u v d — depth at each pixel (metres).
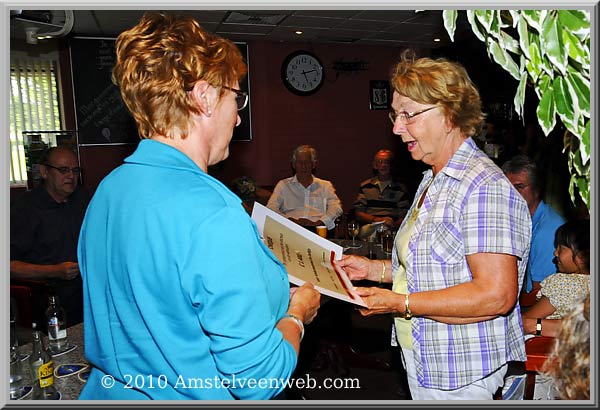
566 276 1.80
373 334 3.51
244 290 0.77
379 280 1.53
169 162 0.83
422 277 1.21
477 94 1.21
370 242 3.38
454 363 1.19
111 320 0.85
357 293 1.19
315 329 3.57
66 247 2.76
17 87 4.98
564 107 0.72
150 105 0.83
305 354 3.27
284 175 6.21
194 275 0.75
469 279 1.16
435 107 1.18
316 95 6.23
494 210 1.10
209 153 0.91
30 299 2.38
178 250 0.75
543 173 2.56
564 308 1.77
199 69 0.82
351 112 6.43
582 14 0.67
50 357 1.36
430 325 1.22
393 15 4.83
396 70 1.25
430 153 1.23
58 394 1.31
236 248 0.77
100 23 4.76
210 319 0.76
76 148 5.02
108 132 5.40
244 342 0.76
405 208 4.59
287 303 0.99
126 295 0.81
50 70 5.16
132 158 0.86
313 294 1.08
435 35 5.79
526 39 0.72
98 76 5.30
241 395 0.79
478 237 1.10
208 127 0.88
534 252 2.28
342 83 6.34
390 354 3.25
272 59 5.98
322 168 6.39
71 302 2.61
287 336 0.91
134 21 4.70
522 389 1.36
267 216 1.46
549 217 2.27
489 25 0.74
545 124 0.74
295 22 5.05
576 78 0.70
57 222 2.74
